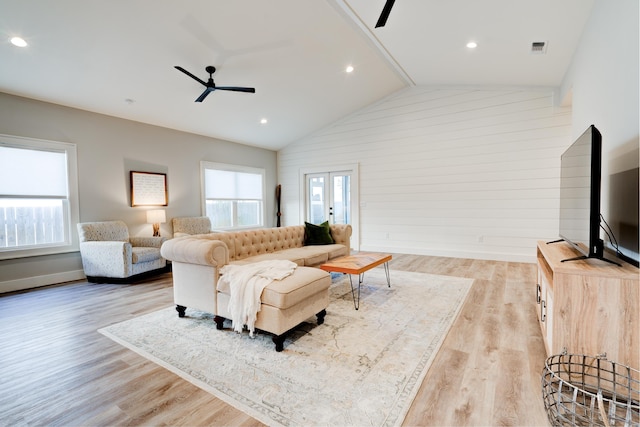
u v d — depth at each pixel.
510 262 5.09
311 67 4.61
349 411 1.56
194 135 6.12
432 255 5.82
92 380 1.87
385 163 6.28
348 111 6.52
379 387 1.76
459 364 2.00
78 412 1.59
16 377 1.91
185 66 3.97
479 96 5.33
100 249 4.15
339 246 4.54
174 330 2.59
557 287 1.75
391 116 6.16
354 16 3.54
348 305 3.14
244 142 7.11
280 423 1.49
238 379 1.86
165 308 3.16
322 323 2.69
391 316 2.83
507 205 5.17
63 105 4.33
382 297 3.38
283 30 3.69
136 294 3.67
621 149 2.13
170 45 3.56
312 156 7.34
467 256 5.49
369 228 6.54
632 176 1.92
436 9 3.23
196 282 2.73
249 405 1.63
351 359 2.08
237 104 5.29
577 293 1.71
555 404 1.42
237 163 7.01
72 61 3.52
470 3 3.05
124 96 4.41
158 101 4.72
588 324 1.70
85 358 2.14
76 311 3.09
